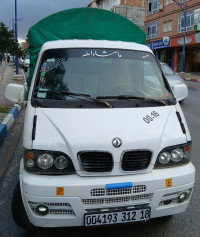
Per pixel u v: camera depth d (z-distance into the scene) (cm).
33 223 271
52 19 472
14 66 3247
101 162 267
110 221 267
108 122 288
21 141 662
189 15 3106
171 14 3431
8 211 367
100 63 374
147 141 276
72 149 264
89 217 262
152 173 277
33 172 268
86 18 472
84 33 474
